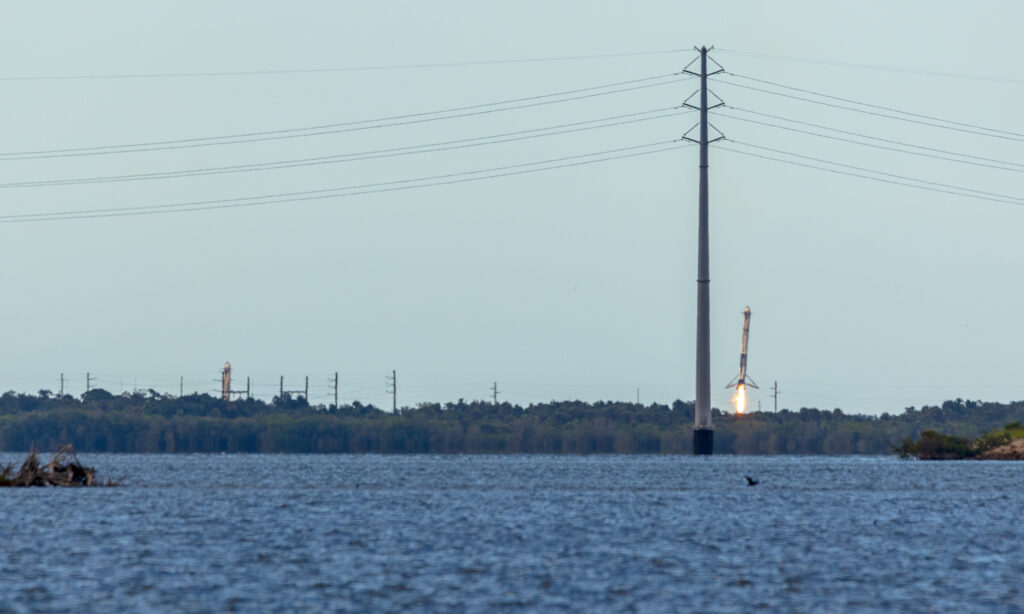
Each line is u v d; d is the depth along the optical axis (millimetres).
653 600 175125
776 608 170875
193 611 166125
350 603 171625
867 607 171875
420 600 173750
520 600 174250
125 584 184250
